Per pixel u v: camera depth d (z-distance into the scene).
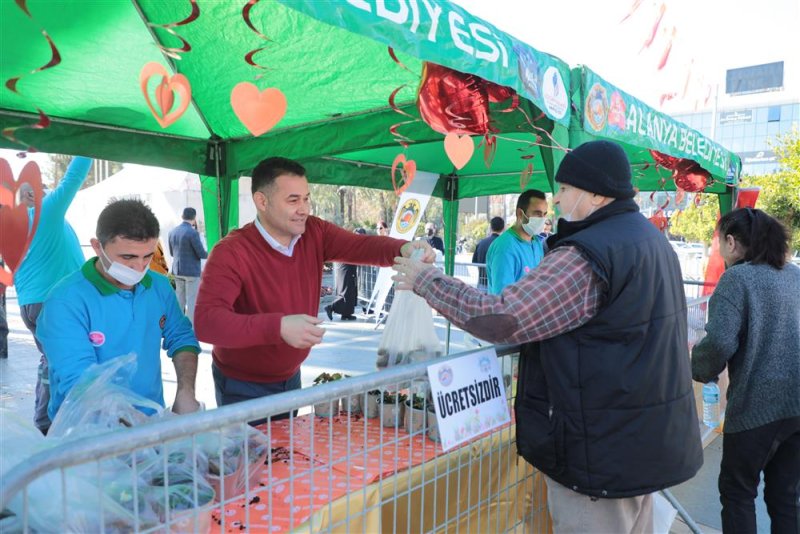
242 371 2.30
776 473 2.52
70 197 3.29
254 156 3.91
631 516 1.68
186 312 8.40
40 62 2.29
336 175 4.93
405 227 5.90
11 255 1.55
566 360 1.54
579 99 2.47
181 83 1.68
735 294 2.40
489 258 4.07
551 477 1.63
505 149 4.64
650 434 1.52
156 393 2.08
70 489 1.16
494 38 1.96
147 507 1.25
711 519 3.19
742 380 2.44
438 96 2.18
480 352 1.77
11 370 5.81
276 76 2.86
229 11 2.24
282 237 2.21
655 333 1.53
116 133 3.42
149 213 1.90
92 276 1.92
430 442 1.95
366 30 1.50
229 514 1.45
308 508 1.46
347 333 8.48
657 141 3.34
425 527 1.78
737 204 5.35
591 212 1.68
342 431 2.06
